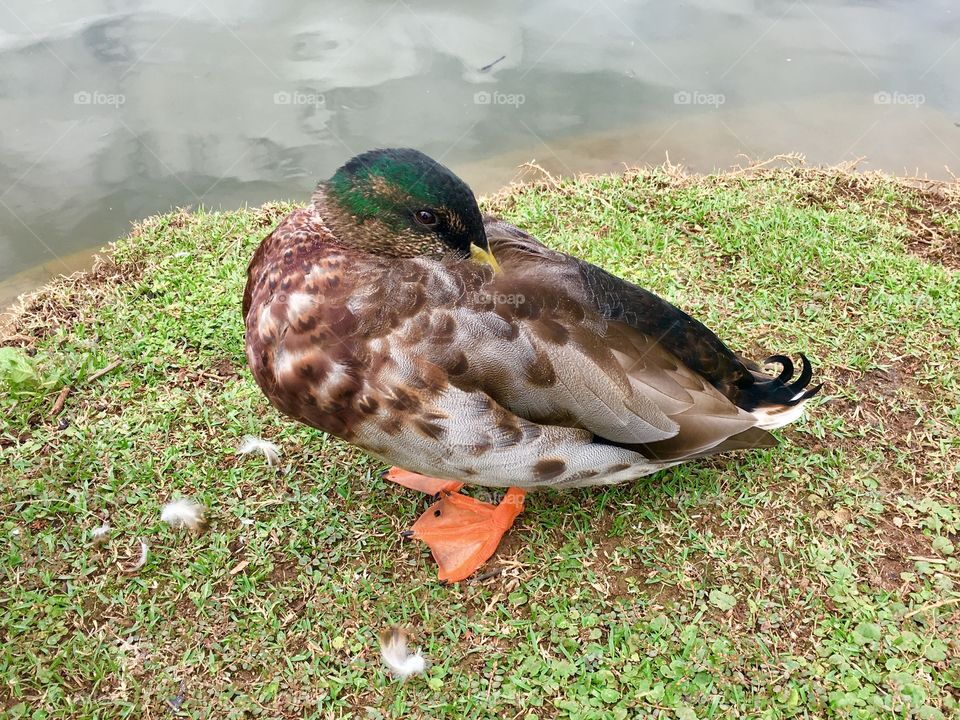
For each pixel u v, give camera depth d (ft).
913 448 1.81
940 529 1.64
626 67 3.55
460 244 1.49
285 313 1.40
